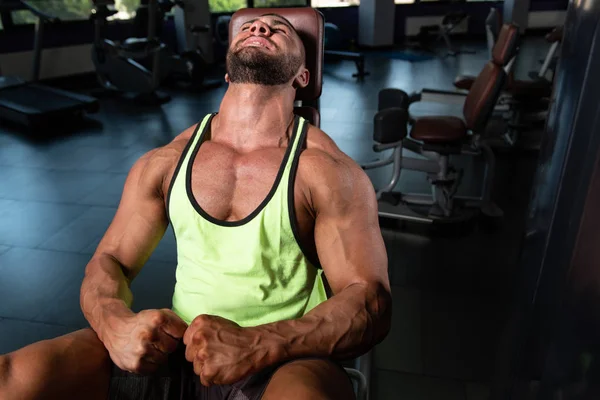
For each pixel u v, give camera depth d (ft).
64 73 18.58
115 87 16.85
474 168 10.13
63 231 7.79
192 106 15.40
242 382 2.52
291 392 2.16
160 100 15.70
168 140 12.30
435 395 4.61
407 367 4.97
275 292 2.73
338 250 2.60
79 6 18.61
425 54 24.02
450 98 8.60
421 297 6.08
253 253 2.62
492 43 12.29
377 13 24.95
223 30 17.85
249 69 2.84
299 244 2.68
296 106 4.00
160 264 6.81
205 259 2.74
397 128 7.43
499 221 7.92
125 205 3.03
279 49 2.87
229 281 2.69
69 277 6.57
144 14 15.19
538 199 2.30
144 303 6.03
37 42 15.75
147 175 2.97
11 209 8.55
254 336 2.24
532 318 2.15
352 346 2.35
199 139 2.95
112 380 2.71
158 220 3.01
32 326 5.63
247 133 2.90
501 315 5.73
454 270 6.64
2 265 6.84
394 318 5.70
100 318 2.57
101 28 15.85
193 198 2.74
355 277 2.54
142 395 2.71
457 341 5.33
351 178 2.72
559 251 1.82
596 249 1.45
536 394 1.93
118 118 14.23
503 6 28.09
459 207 8.19
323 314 2.35
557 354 1.71
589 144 1.59
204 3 20.39
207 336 2.21
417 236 7.50
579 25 1.91
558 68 2.17
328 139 2.93
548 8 28.66
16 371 2.36
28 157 11.10
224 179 2.77
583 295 1.52
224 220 2.70
